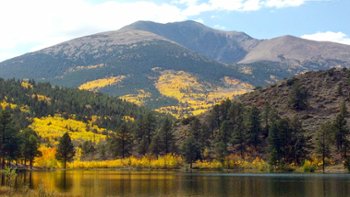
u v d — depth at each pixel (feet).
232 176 478.18
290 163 598.34
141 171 617.62
